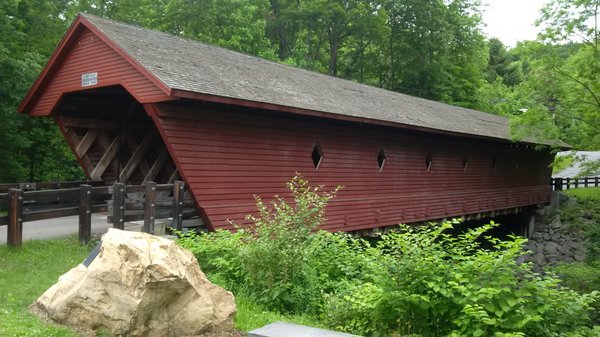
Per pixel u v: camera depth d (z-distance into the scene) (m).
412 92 43.19
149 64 10.62
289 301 7.13
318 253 8.46
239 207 11.97
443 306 5.91
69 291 5.20
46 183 12.86
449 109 25.23
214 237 9.30
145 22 31.70
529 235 27.64
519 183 26.36
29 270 7.50
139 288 4.81
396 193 17.59
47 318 5.22
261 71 14.89
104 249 5.06
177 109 10.87
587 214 27.81
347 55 45.81
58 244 9.18
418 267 6.07
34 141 21.05
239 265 7.68
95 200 13.69
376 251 8.03
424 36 41.47
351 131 15.60
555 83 17.98
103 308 4.91
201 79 11.07
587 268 13.59
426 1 40.47
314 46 44.06
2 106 16.91
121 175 13.86
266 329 4.31
